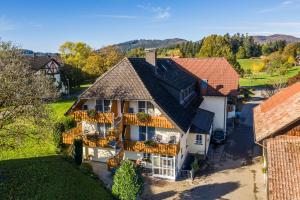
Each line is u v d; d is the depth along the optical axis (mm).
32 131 25234
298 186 18547
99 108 31953
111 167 29875
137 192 24000
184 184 28516
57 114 48000
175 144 28672
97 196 24984
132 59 33719
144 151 29453
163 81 34875
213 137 39406
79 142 30219
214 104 43000
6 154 32094
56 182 26391
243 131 44562
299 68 116375
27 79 23531
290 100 28922
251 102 64875
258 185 27922
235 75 44406
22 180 26297
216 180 29203
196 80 43500
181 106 34438
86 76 85375
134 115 29641
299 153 20719
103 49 95125
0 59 22859
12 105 22953
